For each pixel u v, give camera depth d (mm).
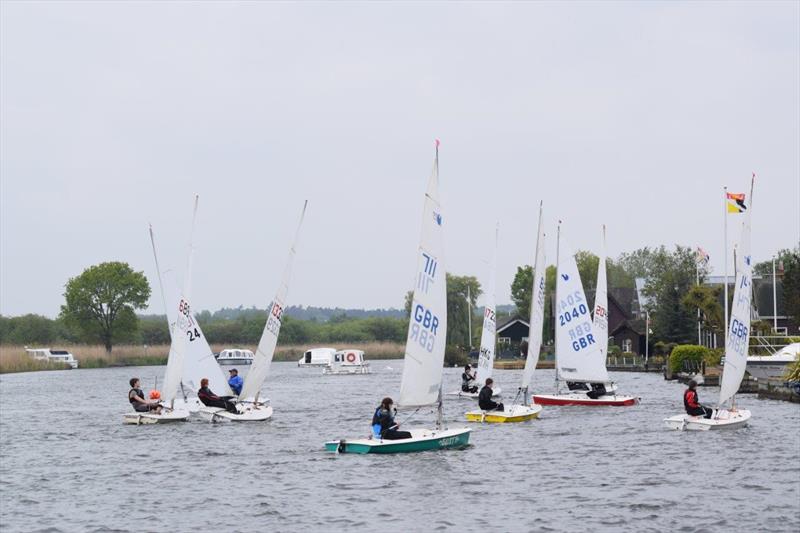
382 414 45312
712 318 113562
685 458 43000
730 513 32062
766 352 93812
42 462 46219
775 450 44875
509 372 136250
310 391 96688
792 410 63562
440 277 44562
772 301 123812
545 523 31188
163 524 32312
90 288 194625
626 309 181000
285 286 61188
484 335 78938
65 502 36219
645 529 30203
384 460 43156
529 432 53062
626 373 126188
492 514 32531
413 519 32031
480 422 58438
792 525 30359
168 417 60750
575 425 56312
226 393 65438
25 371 167000
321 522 31938
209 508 34469
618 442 48531
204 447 49375
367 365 150375
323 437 52656
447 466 41594
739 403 70062
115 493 37719
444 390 91562
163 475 41438
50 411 76750
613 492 35750
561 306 68875
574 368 68875
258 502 35156
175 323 63531
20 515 34094
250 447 48969
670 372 108000
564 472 39938
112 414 72625
